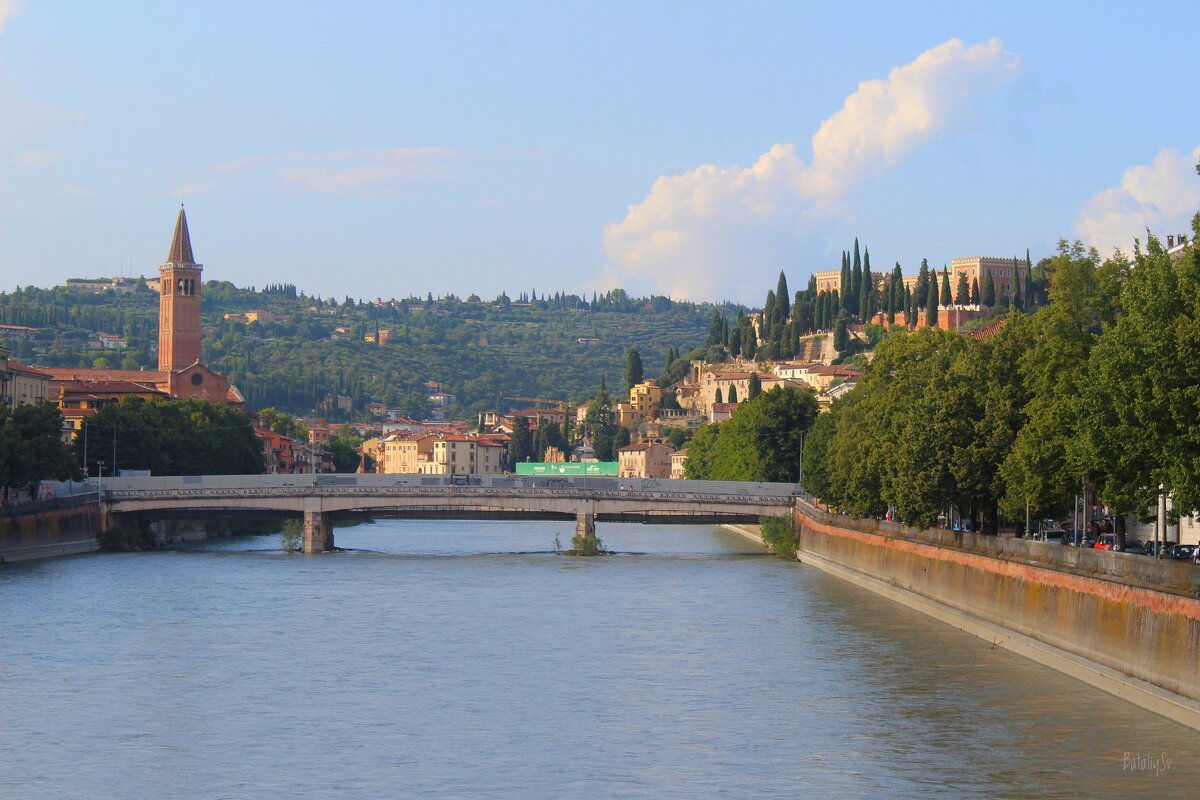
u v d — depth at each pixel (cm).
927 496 13588
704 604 15375
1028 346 13475
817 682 10481
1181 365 8306
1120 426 8844
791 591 16725
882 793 7475
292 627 13475
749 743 8606
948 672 10712
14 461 19175
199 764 8212
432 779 7862
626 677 10781
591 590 16912
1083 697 9519
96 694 10119
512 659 11638
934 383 13975
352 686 10456
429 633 13138
